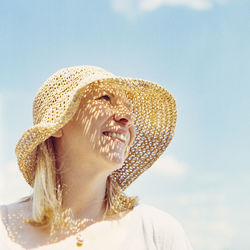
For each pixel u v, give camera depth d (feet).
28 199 5.28
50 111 5.08
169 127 5.77
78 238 4.56
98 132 4.80
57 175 5.02
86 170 4.84
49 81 5.30
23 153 5.11
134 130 5.22
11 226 4.80
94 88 4.99
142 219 4.82
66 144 4.99
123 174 5.69
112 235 4.67
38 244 4.59
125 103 5.19
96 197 4.93
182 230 4.84
